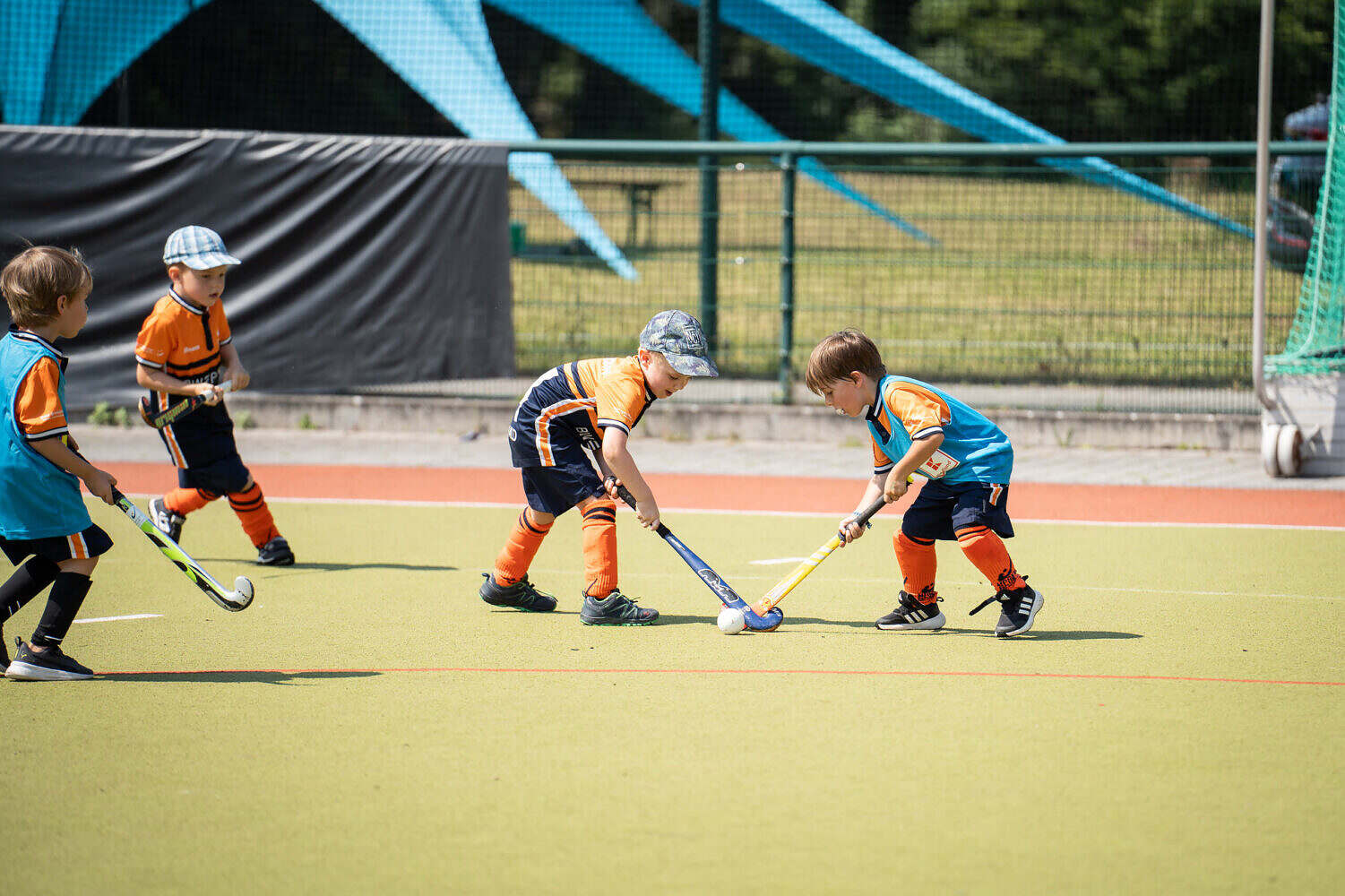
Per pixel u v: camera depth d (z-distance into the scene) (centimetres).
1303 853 788
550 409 1344
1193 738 986
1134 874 760
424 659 1209
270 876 757
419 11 4441
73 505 1106
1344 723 1023
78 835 812
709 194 2777
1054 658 1215
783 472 2348
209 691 1105
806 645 1262
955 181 2788
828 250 2867
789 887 742
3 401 1080
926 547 1302
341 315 2709
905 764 929
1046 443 2562
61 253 1101
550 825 824
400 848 793
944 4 6981
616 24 5703
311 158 2669
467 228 2708
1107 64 6681
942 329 2875
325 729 1005
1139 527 1900
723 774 909
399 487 2219
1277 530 1880
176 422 1591
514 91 7219
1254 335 2252
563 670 1173
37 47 4050
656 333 1291
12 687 1113
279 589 1515
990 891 739
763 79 7200
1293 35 5812
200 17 5669
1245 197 2631
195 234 1584
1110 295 2731
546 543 1816
